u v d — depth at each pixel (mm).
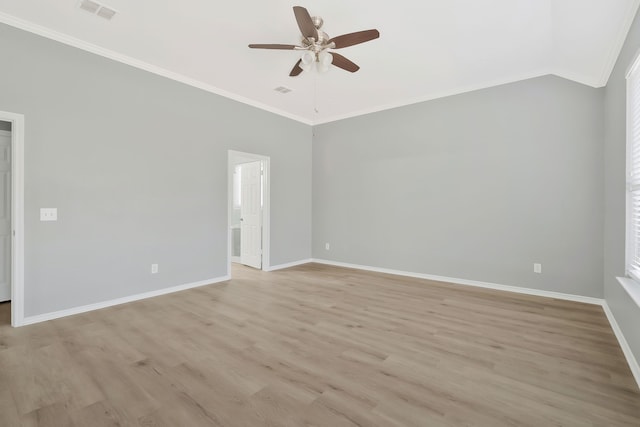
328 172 5887
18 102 2832
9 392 1859
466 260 4406
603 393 1857
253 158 5094
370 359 2275
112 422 1612
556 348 2441
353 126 5527
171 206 3973
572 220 3670
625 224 2547
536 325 2904
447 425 1593
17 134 2822
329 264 5891
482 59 3500
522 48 3240
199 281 4297
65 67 3102
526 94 3916
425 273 4777
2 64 2750
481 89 4234
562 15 2564
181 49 3346
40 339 2584
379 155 5219
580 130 3605
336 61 2922
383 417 1653
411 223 4898
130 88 3568
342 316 3150
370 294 3926
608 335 2684
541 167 3844
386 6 2566
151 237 3789
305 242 6031
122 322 2975
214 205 4457
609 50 2791
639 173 2307
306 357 2305
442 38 3059
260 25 2885
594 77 3438
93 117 3295
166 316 3139
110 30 2992
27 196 2895
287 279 4711
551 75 3758
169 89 3916
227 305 3492
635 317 2121
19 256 2854
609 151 3168
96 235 3340
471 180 4336
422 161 4762
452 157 4488
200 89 4242
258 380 2000
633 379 2008
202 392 1870
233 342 2551
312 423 1609
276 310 3326
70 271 3168
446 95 4504
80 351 2379
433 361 2244
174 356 2311
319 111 5461
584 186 3596
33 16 2770
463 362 2229
